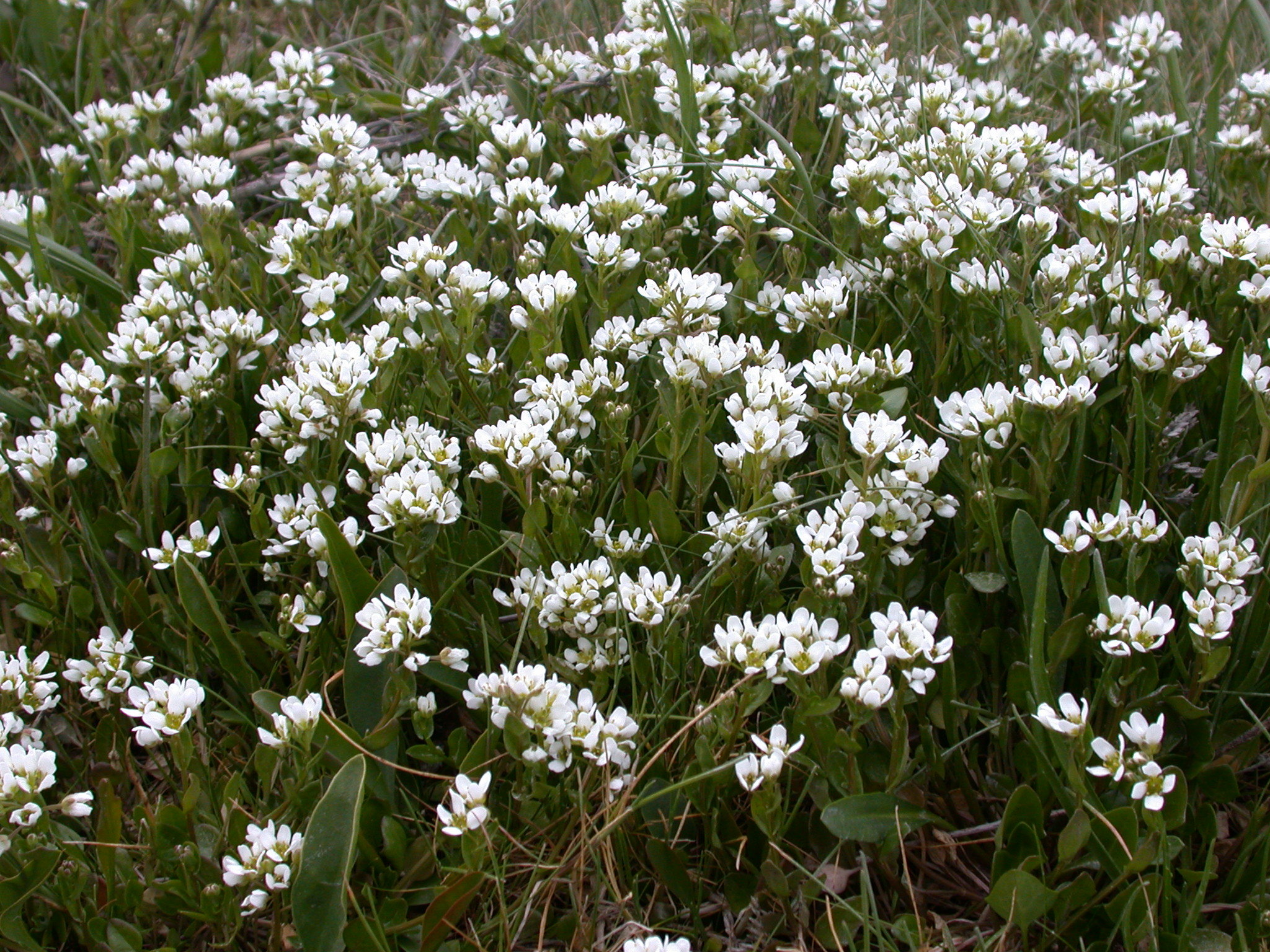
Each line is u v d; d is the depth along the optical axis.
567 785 0.37
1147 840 0.32
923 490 0.39
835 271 0.51
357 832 0.33
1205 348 0.40
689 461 0.43
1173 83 0.65
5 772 0.33
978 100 0.65
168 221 0.55
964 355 0.48
